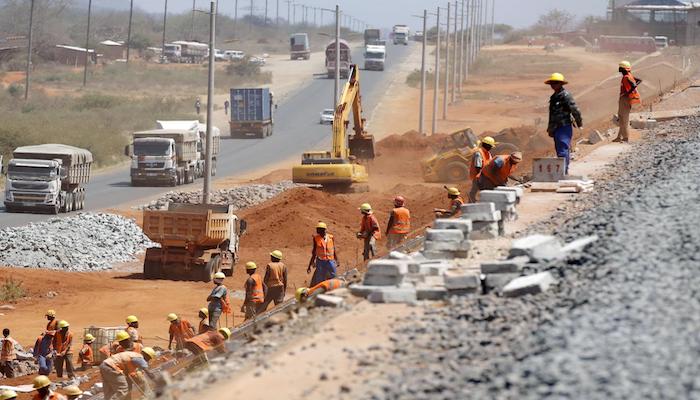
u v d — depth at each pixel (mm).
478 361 29766
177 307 93812
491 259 45188
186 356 58031
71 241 120250
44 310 93688
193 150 194750
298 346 34125
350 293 41750
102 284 104625
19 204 150375
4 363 74875
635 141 91375
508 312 34688
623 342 29281
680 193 52406
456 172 167750
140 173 185750
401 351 31953
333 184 153500
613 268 37562
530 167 121938
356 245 116938
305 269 109125
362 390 28250
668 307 32219
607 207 52000
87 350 77000
